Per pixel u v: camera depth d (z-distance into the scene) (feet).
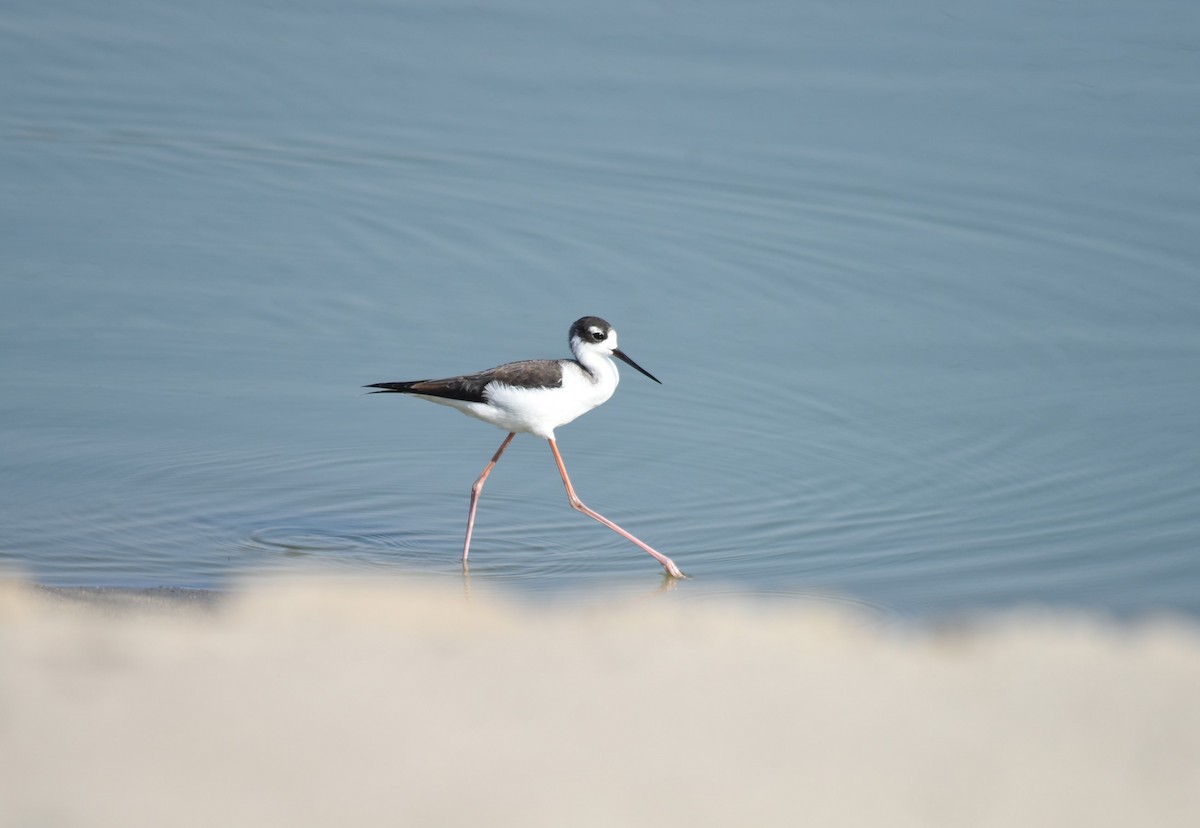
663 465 47.91
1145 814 15.53
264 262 62.95
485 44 81.25
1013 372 54.19
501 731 17.15
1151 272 61.05
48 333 56.29
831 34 81.25
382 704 17.93
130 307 58.65
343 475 46.73
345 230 66.13
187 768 15.80
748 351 56.08
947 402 51.98
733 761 16.56
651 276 61.93
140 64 80.33
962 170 69.05
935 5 83.46
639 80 77.36
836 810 15.40
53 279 60.64
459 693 18.43
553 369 41.24
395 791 15.39
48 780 15.46
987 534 42.75
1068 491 45.75
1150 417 50.62
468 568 39.96
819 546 42.06
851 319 58.59
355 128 74.95
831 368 54.70
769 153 71.20
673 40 80.79
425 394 41.37
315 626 24.04
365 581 38.06
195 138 74.28
